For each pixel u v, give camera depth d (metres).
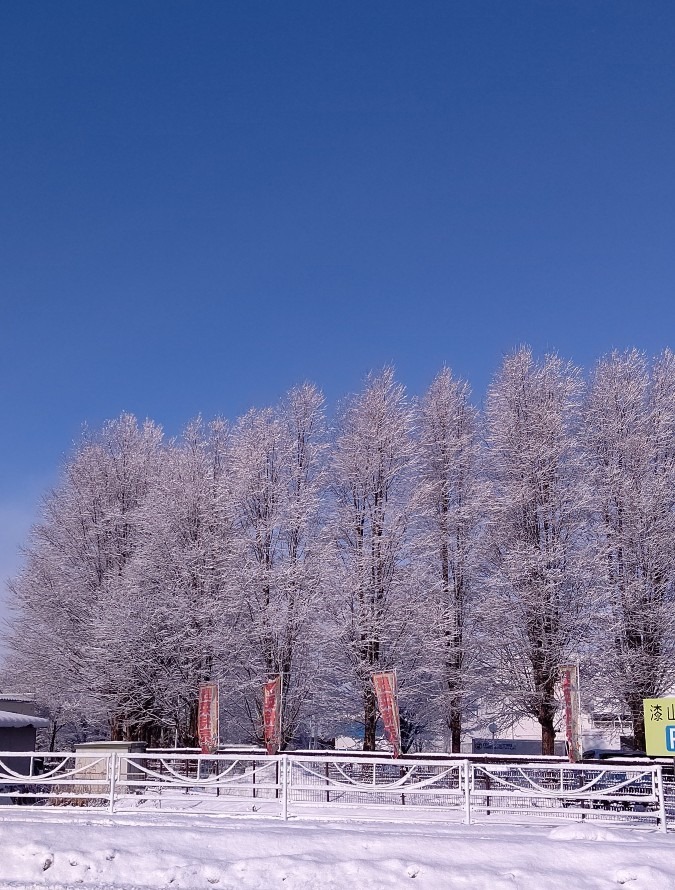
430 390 33.97
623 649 28.16
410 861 11.86
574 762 20.62
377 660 29.09
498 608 28.36
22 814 15.97
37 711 35.69
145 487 36.09
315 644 29.33
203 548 31.44
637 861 12.47
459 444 32.28
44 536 36.28
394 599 29.30
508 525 29.56
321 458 33.03
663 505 29.28
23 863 11.76
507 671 28.66
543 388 31.83
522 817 17.88
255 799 19.16
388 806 16.45
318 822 15.85
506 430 30.80
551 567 28.69
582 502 28.94
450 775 22.38
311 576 30.22
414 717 31.34
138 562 30.83
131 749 23.55
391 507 30.55
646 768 16.02
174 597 30.44
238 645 30.05
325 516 31.56
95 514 35.31
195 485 32.72
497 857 12.48
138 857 11.97
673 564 28.50
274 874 11.61
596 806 20.25
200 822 15.05
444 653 29.36
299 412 33.41
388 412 32.19
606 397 31.47
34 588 34.72
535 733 40.78
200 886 11.48
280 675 24.11
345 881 11.48
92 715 31.77
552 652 27.83
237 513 32.19
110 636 29.92
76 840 12.37
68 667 32.72
